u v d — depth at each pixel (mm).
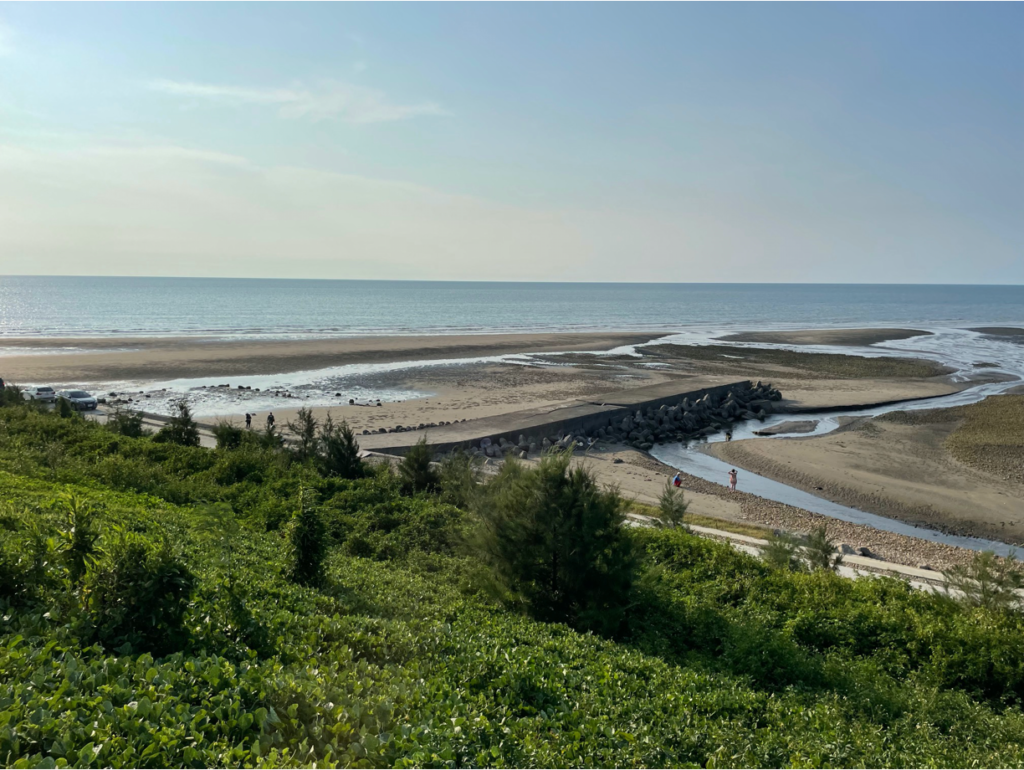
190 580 9359
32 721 6156
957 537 33656
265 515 22109
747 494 38781
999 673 13898
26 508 15852
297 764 6121
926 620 16234
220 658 8320
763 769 8812
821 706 11578
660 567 18422
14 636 7934
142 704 6668
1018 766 9805
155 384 63438
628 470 43344
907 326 162000
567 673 10969
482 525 16422
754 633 14242
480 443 44750
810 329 147125
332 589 14148
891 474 42969
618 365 86375
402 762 6578
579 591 15117
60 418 35625
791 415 63031
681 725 9656
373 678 9289
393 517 22562
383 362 82438
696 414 60375
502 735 8242
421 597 14891
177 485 24062
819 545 22734
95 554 9461
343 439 30469
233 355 82375
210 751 6277
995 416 58094
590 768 7742
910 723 11719
